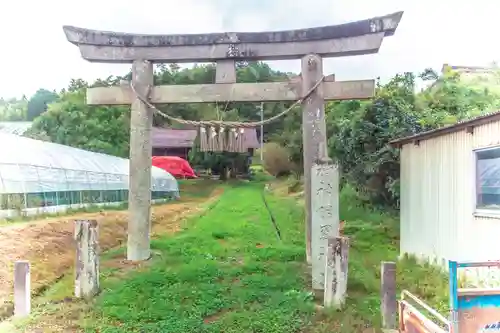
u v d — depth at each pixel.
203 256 12.86
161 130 59.22
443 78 24.03
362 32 11.50
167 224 21.17
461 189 10.15
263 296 8.98
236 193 36.25
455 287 4.79
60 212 21.80
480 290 4.81
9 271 10.61
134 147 12.43
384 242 15.83
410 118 19.19
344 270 8.37
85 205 25.48
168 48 12.34
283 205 27.45
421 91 23.73
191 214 24.67
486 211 9.16
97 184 27.80
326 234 9.73
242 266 11.59
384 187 19.62
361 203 21.78
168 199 35.56
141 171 12.41
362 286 9.63
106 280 10.27
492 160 9.11
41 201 21.44
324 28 11.67
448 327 4.86
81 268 9.14
